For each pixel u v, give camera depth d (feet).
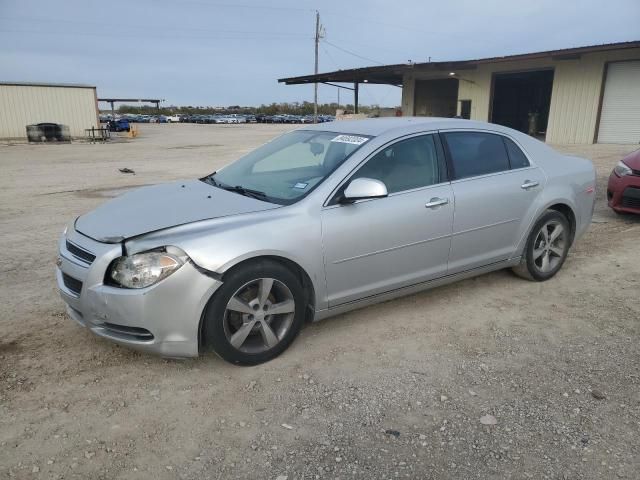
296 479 8.04
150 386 10.52
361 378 10.83
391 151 12.99
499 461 8.39
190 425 9.32
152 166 54.29
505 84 92.43
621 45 60.23
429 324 13.30
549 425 9.28
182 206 11.82
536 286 15.87
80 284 10.77
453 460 8.43
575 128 70.13
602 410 9.70
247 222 10.97
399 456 8.53
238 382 10.68
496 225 14.48
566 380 10.70
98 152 75.66
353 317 13.69
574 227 16.60
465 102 84.33
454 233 13.66
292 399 10.10
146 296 10.00
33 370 11.03
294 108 347.77
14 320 13.52
